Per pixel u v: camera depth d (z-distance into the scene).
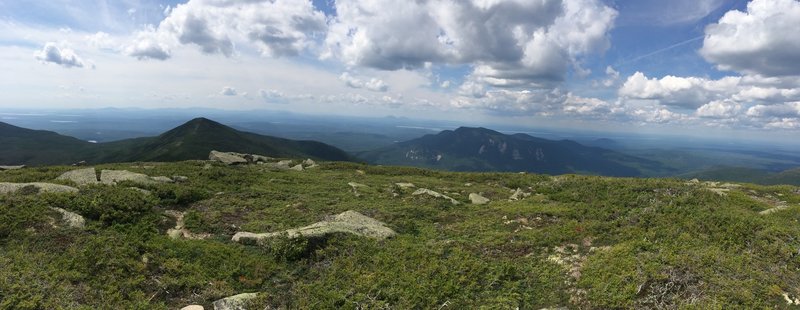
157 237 18.56
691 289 13.20
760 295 12.87
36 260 14.36
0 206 17.91
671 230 19.03
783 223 20.42
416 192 31.94
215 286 14.95
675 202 23.95
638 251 16.66
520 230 21.78
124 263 14.92
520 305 14.23
